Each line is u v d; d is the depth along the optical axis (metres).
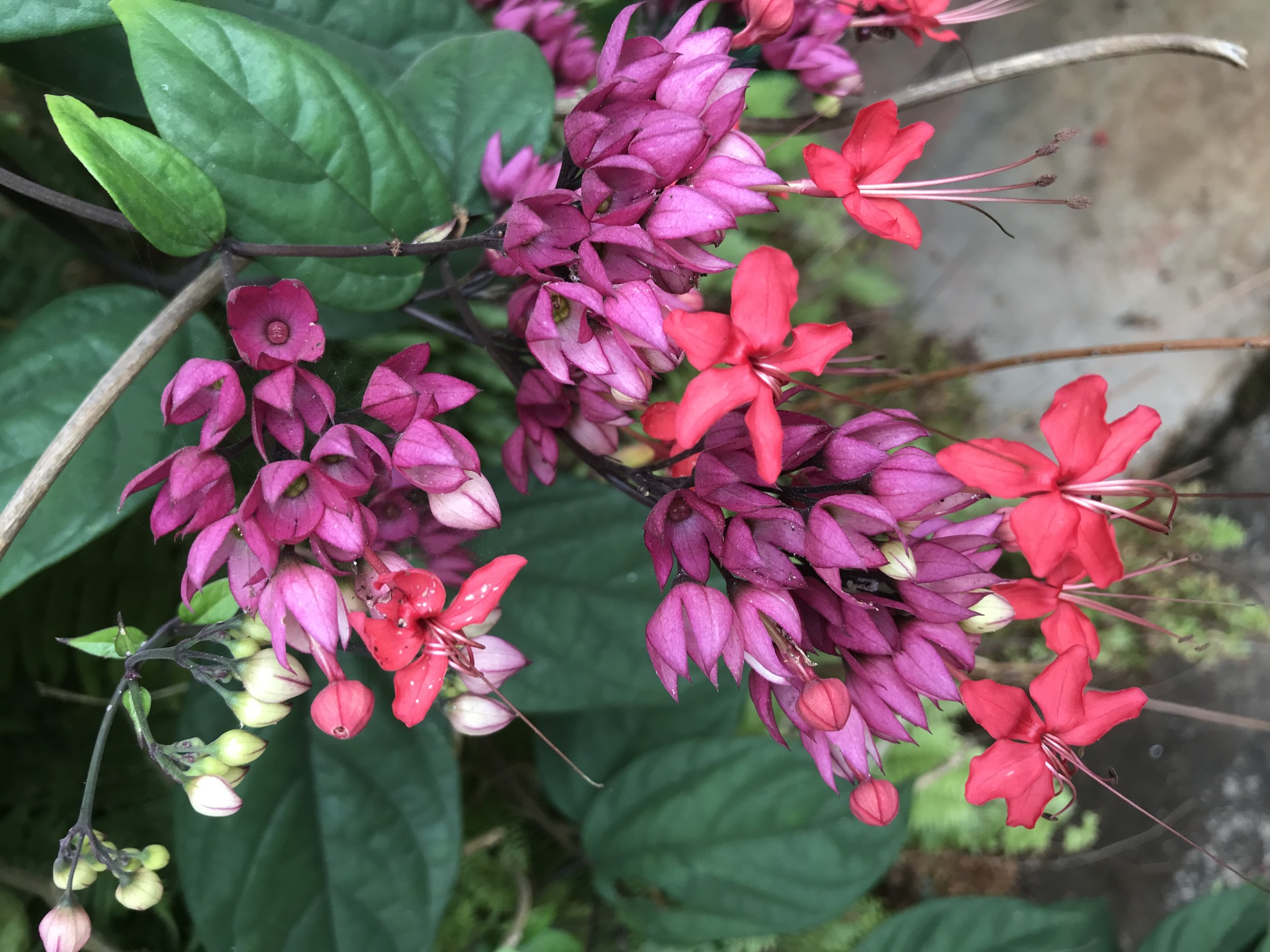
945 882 0.34
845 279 0.37
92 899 0.24
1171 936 0.25
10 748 0.24
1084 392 0.15
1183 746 0.37
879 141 0.17
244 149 0.16
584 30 0.23
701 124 0.14
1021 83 0.39
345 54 0.20
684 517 0.15
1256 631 0.37
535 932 0.26
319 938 0.19
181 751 0.16
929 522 0.16
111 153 0.15
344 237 0.17
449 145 0.20
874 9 0.20
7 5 0.16
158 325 0.16
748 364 0.14
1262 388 0.39
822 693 0.14
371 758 0.20
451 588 0.18
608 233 0.14
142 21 0.16
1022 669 0.36
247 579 0.14
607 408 0.17
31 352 0.18
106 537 0.24
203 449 0.14
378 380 0.14
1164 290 0.39
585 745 0.26
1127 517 0.16
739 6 0.18
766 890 0.23
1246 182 0.38
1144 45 0.21
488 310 0.27
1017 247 0.40
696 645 0.14
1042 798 0.16
